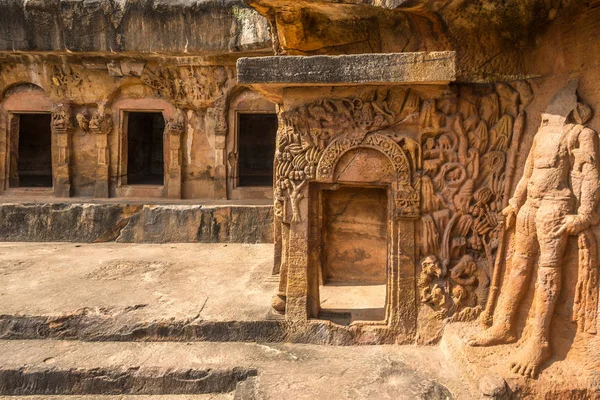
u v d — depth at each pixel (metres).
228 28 7.90
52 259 6.60
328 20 4.97
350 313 4.47
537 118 3.78
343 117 4.03
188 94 8.98
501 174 4.02
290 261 4.20
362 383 3.49
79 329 4.24
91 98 9.09
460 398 3.31
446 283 4.09
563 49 3.69
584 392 3.18
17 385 3.67
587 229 3.34
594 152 3.32
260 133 15.39
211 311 4.45
